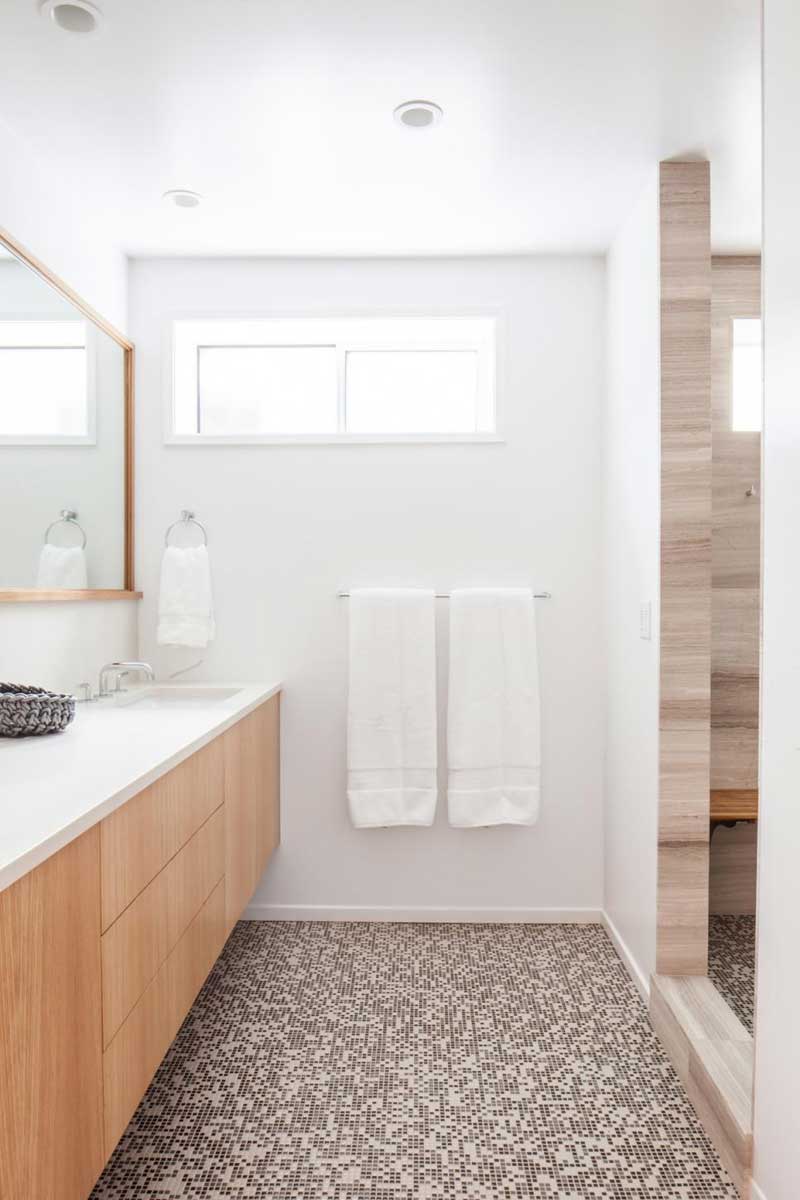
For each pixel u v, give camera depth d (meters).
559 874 2.91
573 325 2.88
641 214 2.40
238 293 2.89
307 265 2.89
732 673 2.87
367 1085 1.93
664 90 1.88
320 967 2.54
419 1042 2.12
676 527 2.22
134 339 2.89
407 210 2.51
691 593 2.22
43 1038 1.08
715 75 1.83
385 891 2.92
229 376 3.14
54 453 2.27
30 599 2.08
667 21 1.65
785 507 1.45
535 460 2.89
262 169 2.25
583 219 2.58
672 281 2.22
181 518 2.90
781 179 1.46
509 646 2.80
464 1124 1.79
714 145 2.13
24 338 2.08
